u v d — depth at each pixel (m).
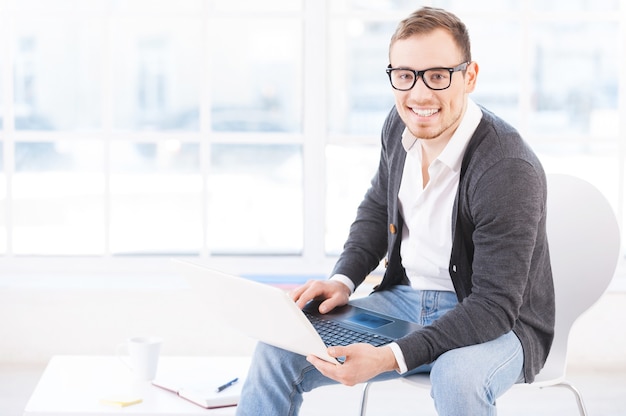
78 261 3.81
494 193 1.94
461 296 2.10
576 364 3.60
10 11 3.72
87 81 10.94
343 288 2.26
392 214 2.28
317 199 3.81
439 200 2.13
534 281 2.05
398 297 2.30
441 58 1.96
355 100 10.84
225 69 11.07
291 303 1.73
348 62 10.84
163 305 3.55
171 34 11.30
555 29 9.21
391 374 2.05
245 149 9.62
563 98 9.26
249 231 8.85
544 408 3.19
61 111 10.97
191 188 10.89
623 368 3.58
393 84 2.03
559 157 8.23
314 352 1.82
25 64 10.79
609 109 9.15
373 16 3.75
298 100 11.09
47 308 3.54
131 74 11.34
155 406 2.15
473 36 9.30
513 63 9.30
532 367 2.01
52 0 10.07
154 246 8.81
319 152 3.79
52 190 8.89
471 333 1.90
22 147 8.98
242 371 2.45
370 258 2.37
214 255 3.85
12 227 3.79
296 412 2.06
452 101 1.99
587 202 2.30
